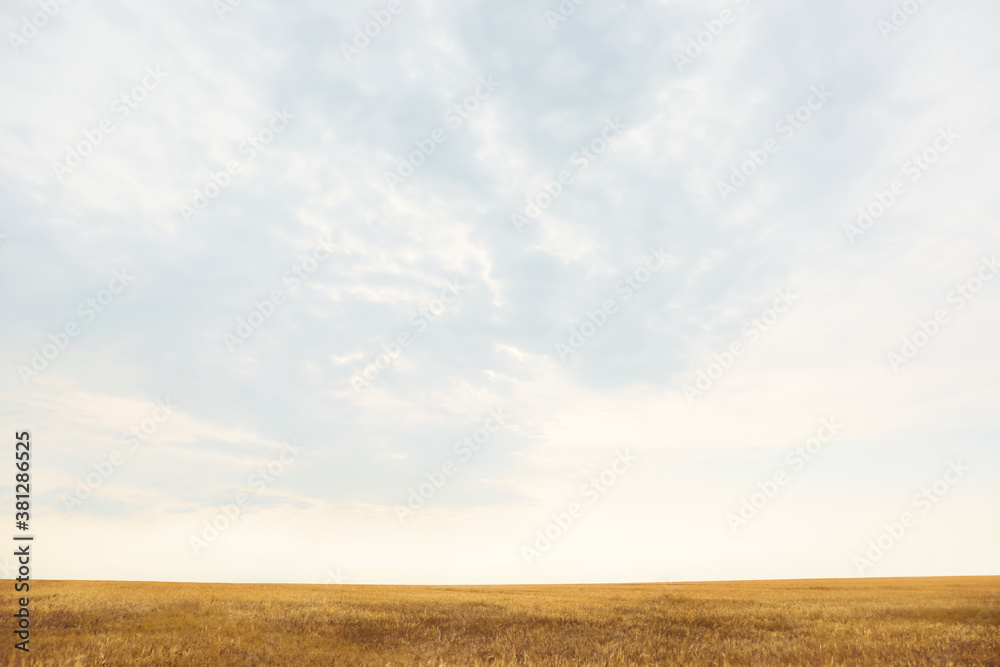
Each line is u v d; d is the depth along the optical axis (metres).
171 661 12.77
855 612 26.56
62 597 22.94
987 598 38.97
